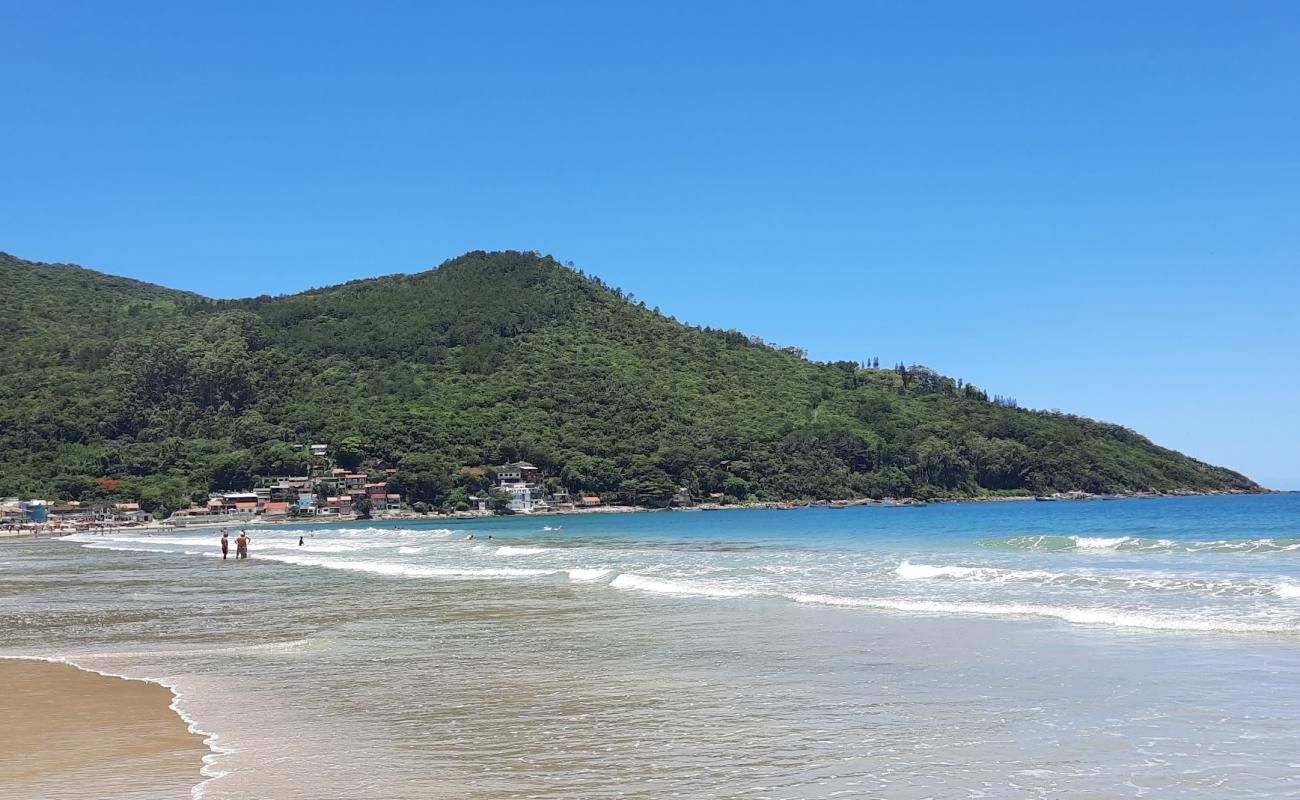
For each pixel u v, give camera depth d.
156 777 11.16
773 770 11.00
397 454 166.25
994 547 49.56
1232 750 11.21
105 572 48.75
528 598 30.64
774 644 19.98
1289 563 33.69
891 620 22.64
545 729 13.34
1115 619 20.92
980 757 11.27
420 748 12.40
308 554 61.25
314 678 17.61
